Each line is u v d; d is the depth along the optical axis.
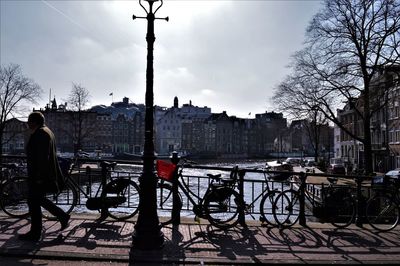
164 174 8.41
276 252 6.91
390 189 9.67
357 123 66.75
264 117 149.38
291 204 9.02
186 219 9.16
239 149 139.12
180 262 6.21
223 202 8.49
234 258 6.48
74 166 8.97
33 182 6.85
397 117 51.69
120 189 8.65
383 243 7.75
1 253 6.19
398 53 31.97
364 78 34.28
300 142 138.00
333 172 46.78
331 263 6.45
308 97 38.38
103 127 111.06
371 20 33.78
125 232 7.60
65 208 10.59
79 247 6.60
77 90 70.00
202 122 130.12
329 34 36.44
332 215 9.24
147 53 6.88
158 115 129.25
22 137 84.44
